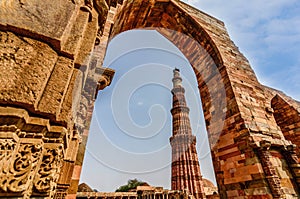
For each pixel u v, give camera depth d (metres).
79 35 1.99
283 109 10.96
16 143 1.20
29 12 1.57
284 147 5.89
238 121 6.33
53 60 1.58
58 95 1.48
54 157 1.46
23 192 1.14
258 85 7.96
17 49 1.36
